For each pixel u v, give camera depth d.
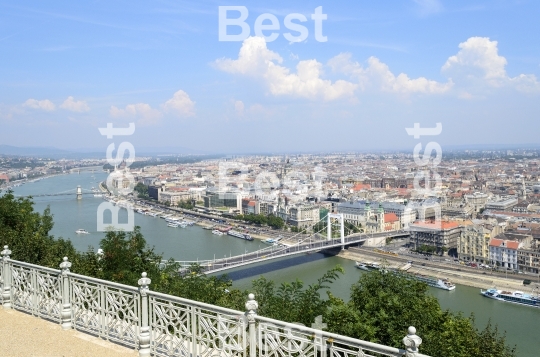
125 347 11.18
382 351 7.73
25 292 13.89
